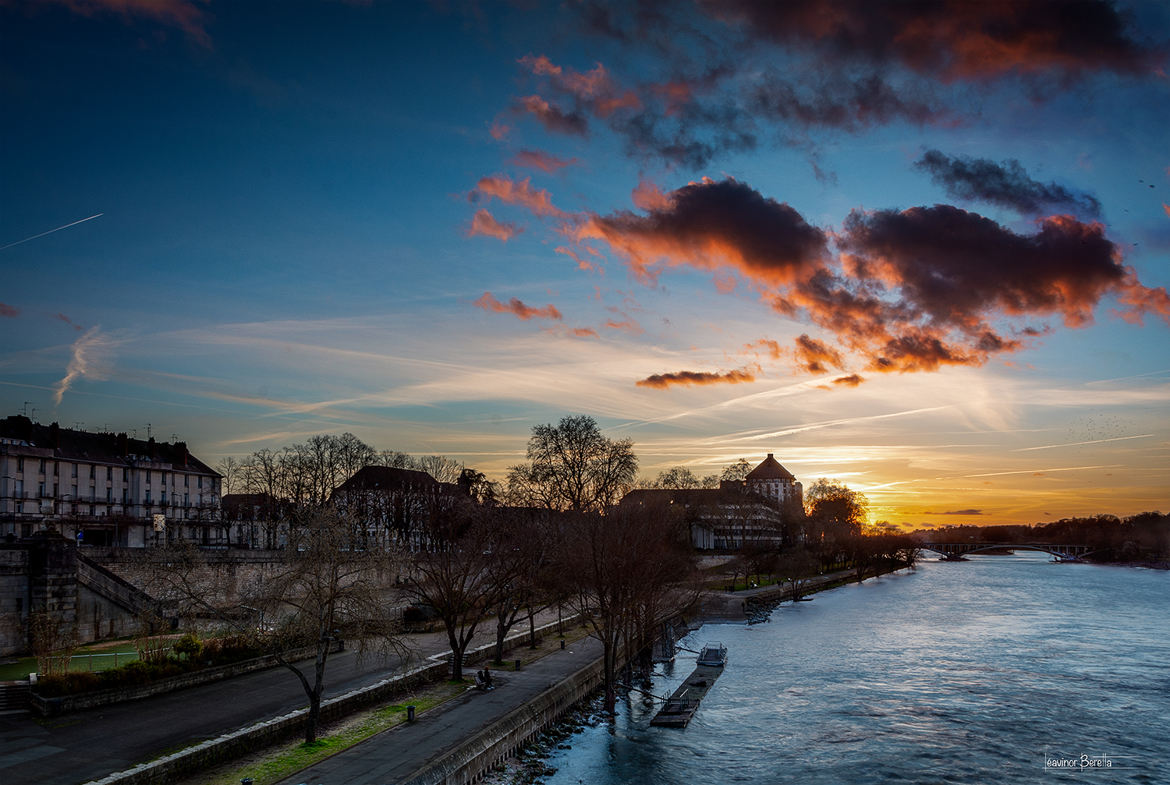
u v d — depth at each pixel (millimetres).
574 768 60312
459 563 81812
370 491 166125
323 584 60281
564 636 99438
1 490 128750
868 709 80062
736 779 59531
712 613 150750
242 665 69062
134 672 60562
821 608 173375
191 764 46031
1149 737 71000
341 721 57844
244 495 195125
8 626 71688
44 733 51000
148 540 147500
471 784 51375
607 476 154000
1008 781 60406
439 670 73938
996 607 174875
